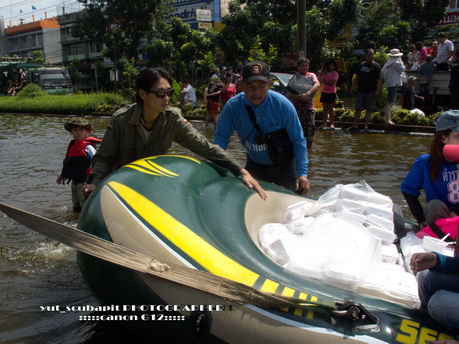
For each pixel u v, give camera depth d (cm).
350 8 2653
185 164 312
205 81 2923
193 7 4097
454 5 2967
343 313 215
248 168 439
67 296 338
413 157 804
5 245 437
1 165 842
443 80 1253
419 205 342
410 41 2838
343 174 682
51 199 595
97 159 335
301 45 1191
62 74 3716
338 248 260
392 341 211
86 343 280
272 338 217
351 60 2705
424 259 231
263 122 398
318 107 1364
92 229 265
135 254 233
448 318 213
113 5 3644
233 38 2941
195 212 271
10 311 317
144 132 331
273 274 242
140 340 283
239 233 266
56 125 1709
